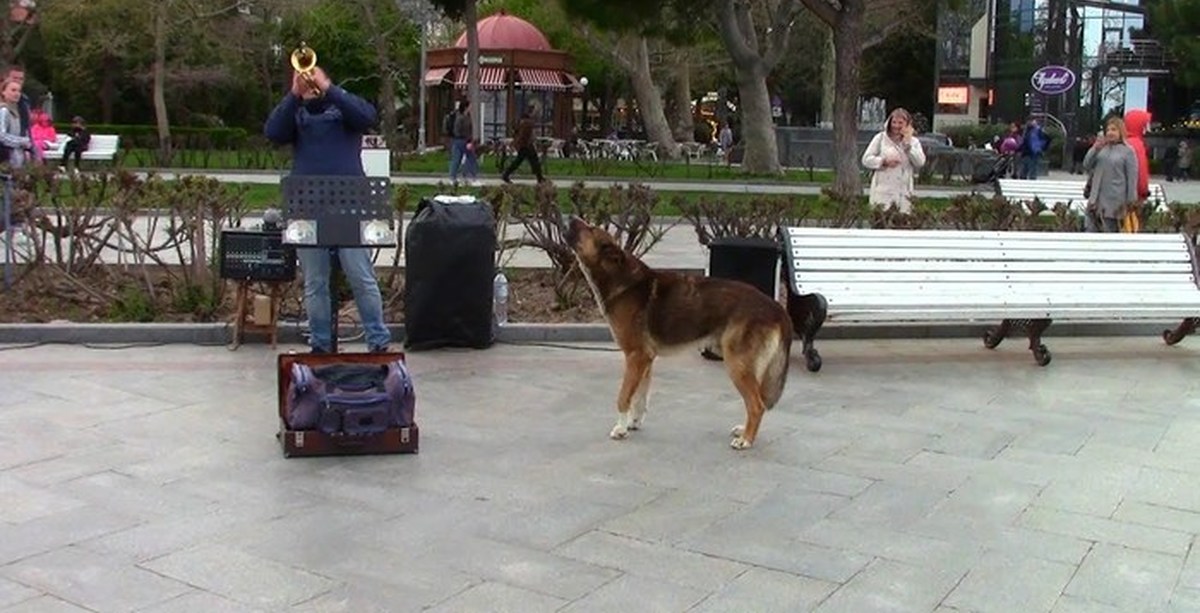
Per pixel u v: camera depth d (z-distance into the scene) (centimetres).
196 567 440
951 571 455
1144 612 421
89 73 4491
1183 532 503
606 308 630
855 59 2173
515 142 2467
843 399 731
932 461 601
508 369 786
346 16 4306
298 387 573
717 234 1046
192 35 4003
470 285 830
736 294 617
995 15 5603
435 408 681
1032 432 662
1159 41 4747
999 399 741
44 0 3328
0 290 916
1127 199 1193
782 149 3812
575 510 514
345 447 581
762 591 432
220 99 4869
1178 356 896
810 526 502
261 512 501
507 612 408
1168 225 1183
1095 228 1216
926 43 5941
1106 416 702
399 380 586
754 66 2873
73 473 543
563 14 2680
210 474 548
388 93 3941
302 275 820
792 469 582
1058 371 832
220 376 738
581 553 464
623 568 450
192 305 888
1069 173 4044
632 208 1009
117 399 676
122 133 4062
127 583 424
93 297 912
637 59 3744
